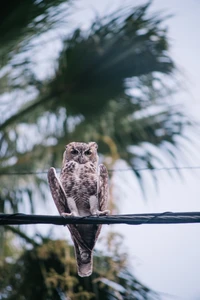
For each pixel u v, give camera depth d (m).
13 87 12.99
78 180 11.23
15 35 11.66
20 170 13.27
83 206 11.23
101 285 12.60
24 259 12.85
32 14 11.61
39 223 9.17
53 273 12.48
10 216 9.17
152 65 13.57
